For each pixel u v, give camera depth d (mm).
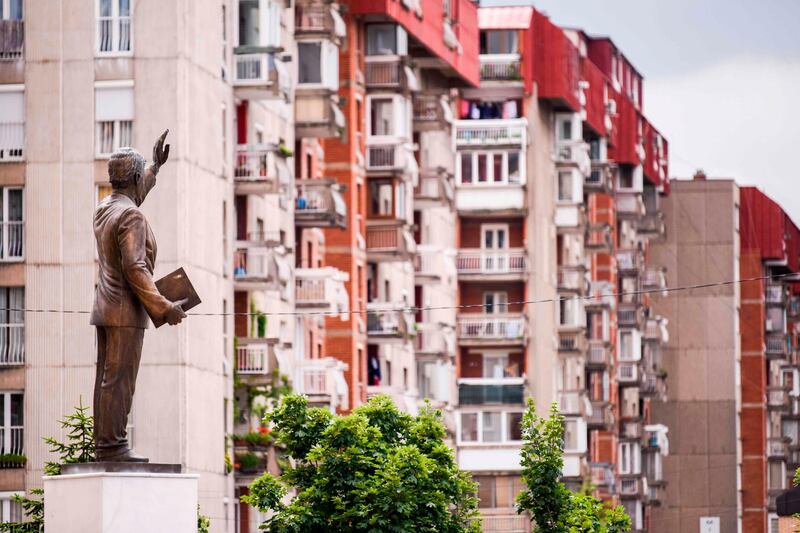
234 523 84312
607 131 147375
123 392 33812
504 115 125375
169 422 78938
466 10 119250
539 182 128000
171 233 79562
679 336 175875
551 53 128750
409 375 112188
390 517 48812
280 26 91125
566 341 133875
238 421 86312
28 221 80188
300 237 95688
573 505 55750
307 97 94375
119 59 80250
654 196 168000
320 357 99062
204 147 82000
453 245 123125
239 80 85750
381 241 104375
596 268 150125
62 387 79625
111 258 33750
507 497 118438
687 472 174750
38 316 79875
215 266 82688
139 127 80125
